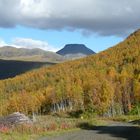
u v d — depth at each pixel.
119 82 172.88
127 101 160.75
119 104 159.62
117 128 74.38
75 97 174.12
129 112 152.88
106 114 157.25
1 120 71.00
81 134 62.50
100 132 65.56
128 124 89.94
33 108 190.38
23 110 189.62
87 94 170.50
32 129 64.00
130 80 174.62
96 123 90.38
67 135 61.41
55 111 186.75
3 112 194.88
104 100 159.50
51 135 61.41
